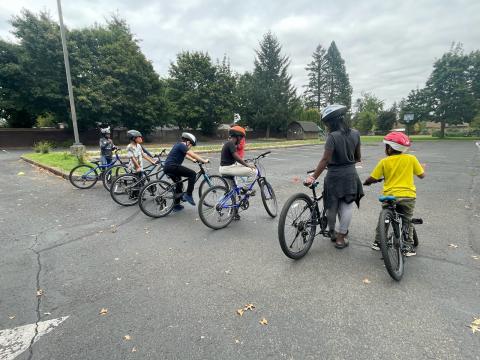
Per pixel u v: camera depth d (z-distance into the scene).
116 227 5.01
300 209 3.79
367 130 71.50
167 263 3.66
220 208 4.86
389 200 3.21
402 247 3.30
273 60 45.28
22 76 23.48
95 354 2.21
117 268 3.55
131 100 28.44
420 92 47.59
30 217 5.56
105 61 27.06
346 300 2.83
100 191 7.79
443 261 3.60
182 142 5.73
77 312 2.71
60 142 26.95
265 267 3.52
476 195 7.07
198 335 2.39
